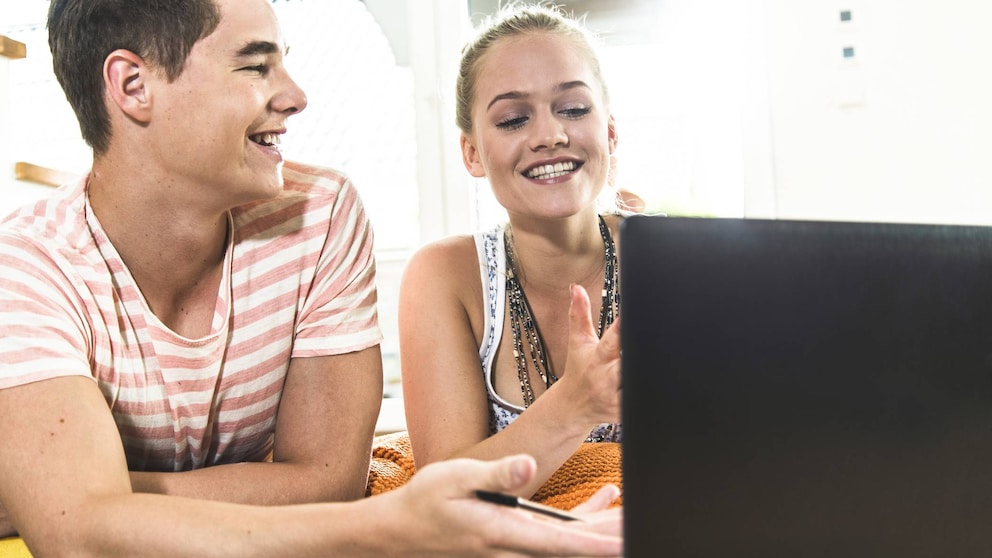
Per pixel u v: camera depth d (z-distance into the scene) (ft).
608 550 1.97
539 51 4.31
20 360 3.05
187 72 3.31
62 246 3.45
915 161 8.25
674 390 1.72
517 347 4.56
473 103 4.60
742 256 1.79
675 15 8.83
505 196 4.40
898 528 1.85
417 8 8.38
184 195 3.49
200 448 3.92
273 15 3.54
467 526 2.04
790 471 1.78
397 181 8.87
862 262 1.87
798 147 8.36
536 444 3.43
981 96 8.19
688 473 1.72
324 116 9.05
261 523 2.44
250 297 3.85
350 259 4.14
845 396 1.83
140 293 3.59
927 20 8.23
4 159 6.02
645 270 1.72
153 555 2.56
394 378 8.99
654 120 8.98
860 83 8.29
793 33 8.36
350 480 3.86
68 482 2.86
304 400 4.00
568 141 4.27
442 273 4.59
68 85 3.45
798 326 1.81
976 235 1.98
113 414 3.63
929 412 1.89
